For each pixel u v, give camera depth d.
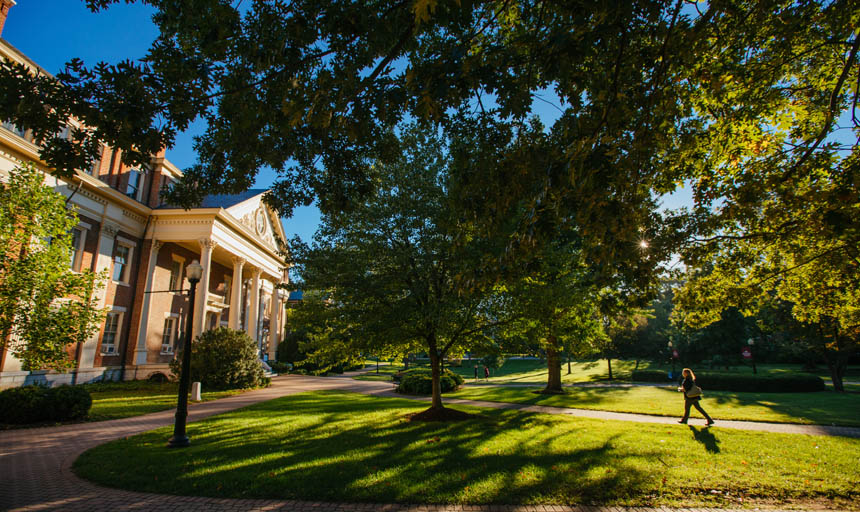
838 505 6.01
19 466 7.60
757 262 10.13
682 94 7.32
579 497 6.09
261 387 25.58
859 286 8.48
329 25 4.97
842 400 18.27
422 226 12.41
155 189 29.28
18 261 12.80
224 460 7.71
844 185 5.60
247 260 34.38
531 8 5.64
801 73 8.17
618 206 5.34
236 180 7.70
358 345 12.51
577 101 5.64
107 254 24.75
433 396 13.63
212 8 5.16
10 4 19.62
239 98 5.86
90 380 23.38
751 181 7.24
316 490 6.18
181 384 9.20
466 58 4.84
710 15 5.19
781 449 8.84
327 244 12.78
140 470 7.08
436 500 5.90
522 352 14.03
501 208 6.55
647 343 43.06
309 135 7.68
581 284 14.46
